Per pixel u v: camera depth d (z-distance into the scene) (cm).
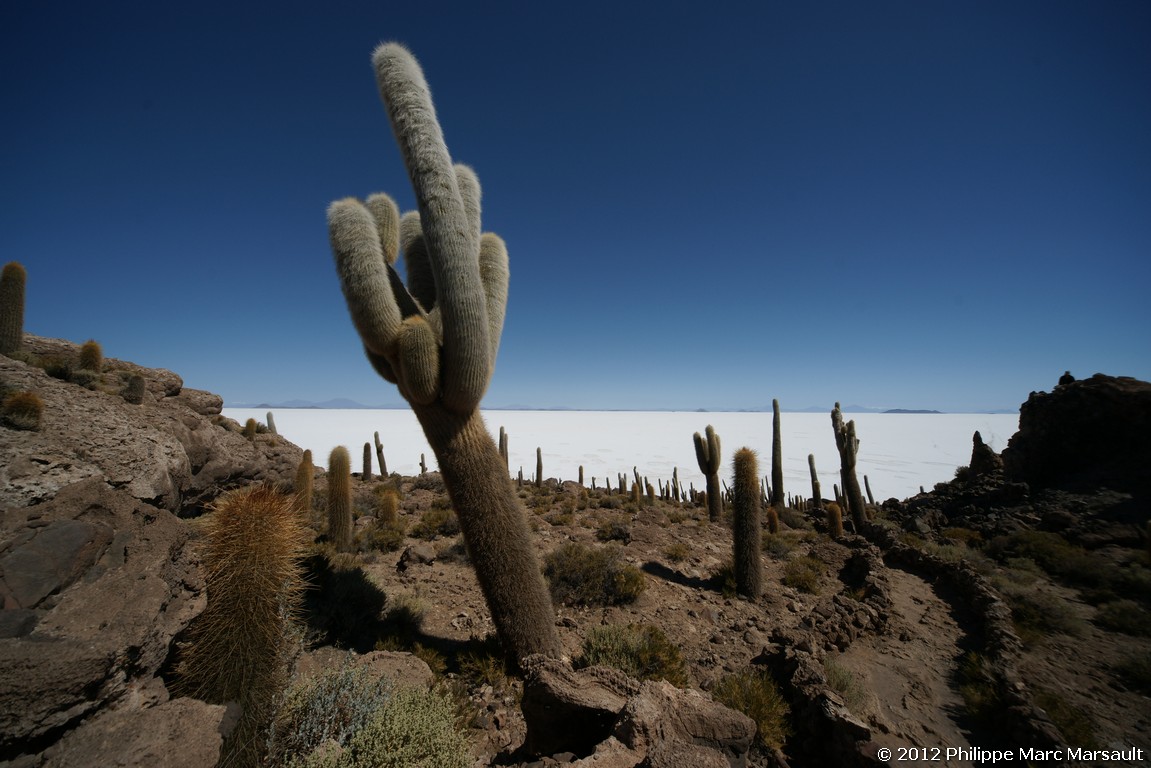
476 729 446
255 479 1370
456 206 529
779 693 525
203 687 311
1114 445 1388
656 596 817
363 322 524
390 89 539
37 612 293
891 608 827
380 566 925
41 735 233
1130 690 562
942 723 501
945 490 1952
